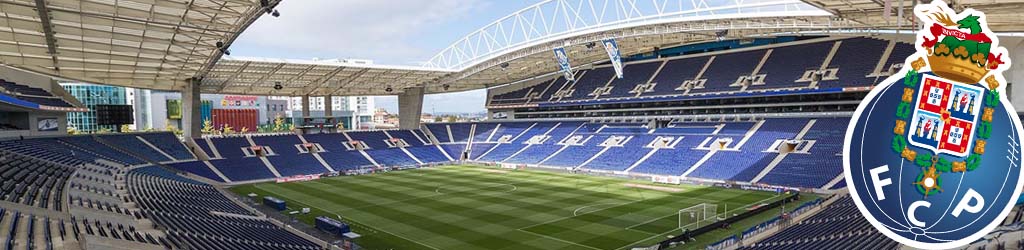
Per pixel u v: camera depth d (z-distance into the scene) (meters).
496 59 83.12
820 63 76.19
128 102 156.75
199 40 46.66
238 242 32.88
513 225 44.06
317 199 57.78
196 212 42.38
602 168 77.94
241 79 79.44
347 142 94.56
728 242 36.03
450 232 42.12
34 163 44.53
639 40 79.50
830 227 36.53
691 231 39.50
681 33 68.19
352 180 72.81
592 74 102.31
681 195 57.19
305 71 75.75
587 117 100.69
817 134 68.81
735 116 83.00
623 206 51.22
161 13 39.44
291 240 37.59
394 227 43.94
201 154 78.25
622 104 95.94
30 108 51.19
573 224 44.09
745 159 68.56
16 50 47.94
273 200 52.94
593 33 70.62
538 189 62.47
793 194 54.31
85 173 47.88
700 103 87.25
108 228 27.91
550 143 92.69
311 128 96.75
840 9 43.34
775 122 75.75
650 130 86.19
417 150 97.38
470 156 97.44
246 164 78.62
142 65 58.78
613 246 37.56
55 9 35.53
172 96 165.75
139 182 53.22
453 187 64.94
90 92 146.62
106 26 41.31
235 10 39.38
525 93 107.25
